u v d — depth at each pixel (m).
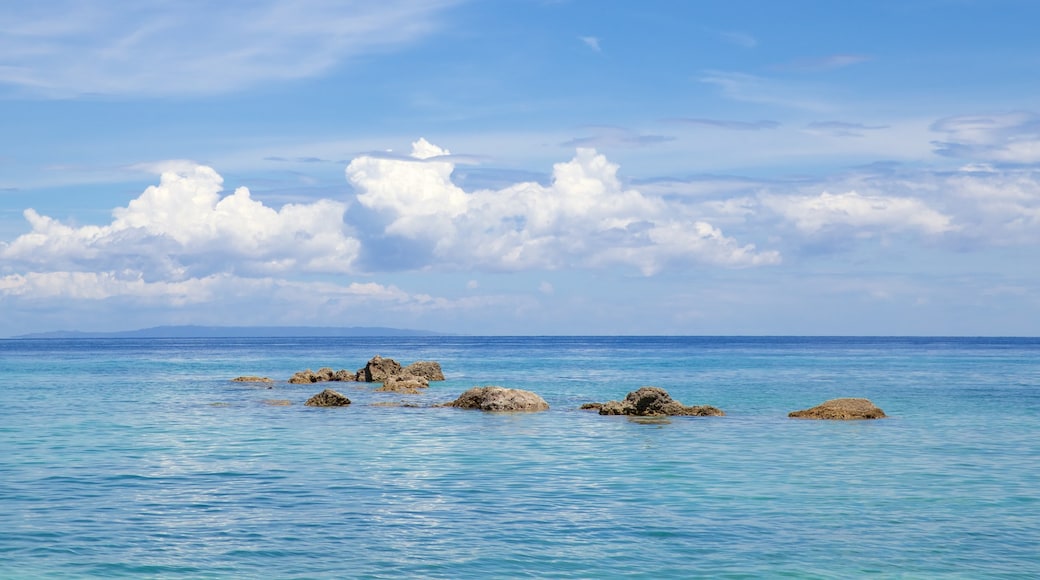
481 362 145.88
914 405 59.69
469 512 25.67
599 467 33.56
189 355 196.75
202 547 21.77
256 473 32.25
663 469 33.09
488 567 20.14
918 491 28.84
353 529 23.59
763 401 63.66
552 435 43.31
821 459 35.47
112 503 26.81
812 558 20.92
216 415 53.22
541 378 95.06
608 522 24.41
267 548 21.69
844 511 25.83
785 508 26.22
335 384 85.00
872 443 40.22
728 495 28.19
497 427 46.81
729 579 19.34
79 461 34.91
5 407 58.75
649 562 20.56
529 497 27.88
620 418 51.31
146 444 39.94
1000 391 72.69
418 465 34.06
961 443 40.19
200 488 29.28
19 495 27.98
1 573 19.58
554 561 20.64
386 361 88.69
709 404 61.25
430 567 20.14
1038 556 21.11
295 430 45.44
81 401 64.00
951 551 21.53
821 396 67.94
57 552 21.27
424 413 54.47
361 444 40.06
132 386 82.50
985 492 28.66
